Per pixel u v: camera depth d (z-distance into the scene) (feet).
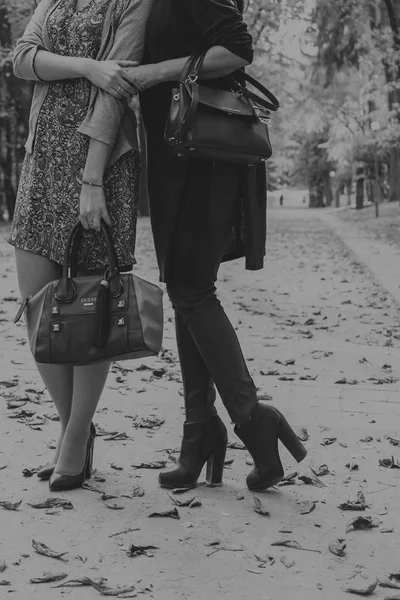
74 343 9.88
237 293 38.60
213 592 8.27
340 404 16.10
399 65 106.42
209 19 9.82
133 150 10.47
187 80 9.73
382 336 27.04
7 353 20.06
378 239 79.30
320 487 11.44
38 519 9.95
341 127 144.56
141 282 9.99
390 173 152.46
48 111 10.55
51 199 10.58
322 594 8.29
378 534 9.84
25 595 8.11
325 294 38.73
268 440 10.91
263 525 9.98
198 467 11.14
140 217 121.49
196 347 11.00
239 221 11.01
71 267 10.43
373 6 103.04
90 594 8.17
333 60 104.73
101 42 10.37
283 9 80.79
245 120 10.02
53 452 12.48
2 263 51.31
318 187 265.54
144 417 14.60
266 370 19.58
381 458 12.76
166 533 9.64
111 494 10.75
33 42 10.66
